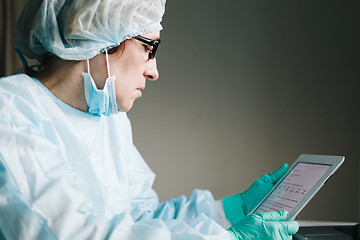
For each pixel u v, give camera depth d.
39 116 0.82
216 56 2.85
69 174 0.76
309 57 2.79
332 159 0.96
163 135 2.89
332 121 2.77
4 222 0.68
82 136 1.01
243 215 1.18
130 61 0.93
